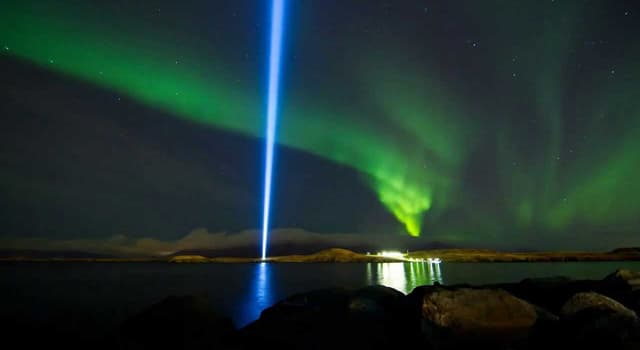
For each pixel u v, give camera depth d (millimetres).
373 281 51969
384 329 9953
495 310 8383
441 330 8266
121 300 31375
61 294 36625
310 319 10773
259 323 11039
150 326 10117
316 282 52062
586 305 8578
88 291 39688
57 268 121188
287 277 67000
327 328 10133
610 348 6859
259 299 32219
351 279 57375
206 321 10477
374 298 12141
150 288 44031
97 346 10289
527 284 13398
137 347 9648
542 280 13484
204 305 11086
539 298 12352
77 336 17297
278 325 10555
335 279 57969
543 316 8695
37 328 19016
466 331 8070
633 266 94375
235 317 22797
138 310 25391
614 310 7945
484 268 96062
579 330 7570
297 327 10344
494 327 8086
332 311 11227
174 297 11234
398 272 79125
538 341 7984
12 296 34594
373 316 10609
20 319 21688
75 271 96750
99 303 29297
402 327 9883
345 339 9523
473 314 8273
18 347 15398
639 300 10773
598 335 7203
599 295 8859
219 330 10453
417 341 9039
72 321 21172
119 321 21234
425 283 46344
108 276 71938
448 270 86875
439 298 8805
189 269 116750
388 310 11211
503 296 8766
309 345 9289
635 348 6688
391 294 12461
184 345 9547
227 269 116000
